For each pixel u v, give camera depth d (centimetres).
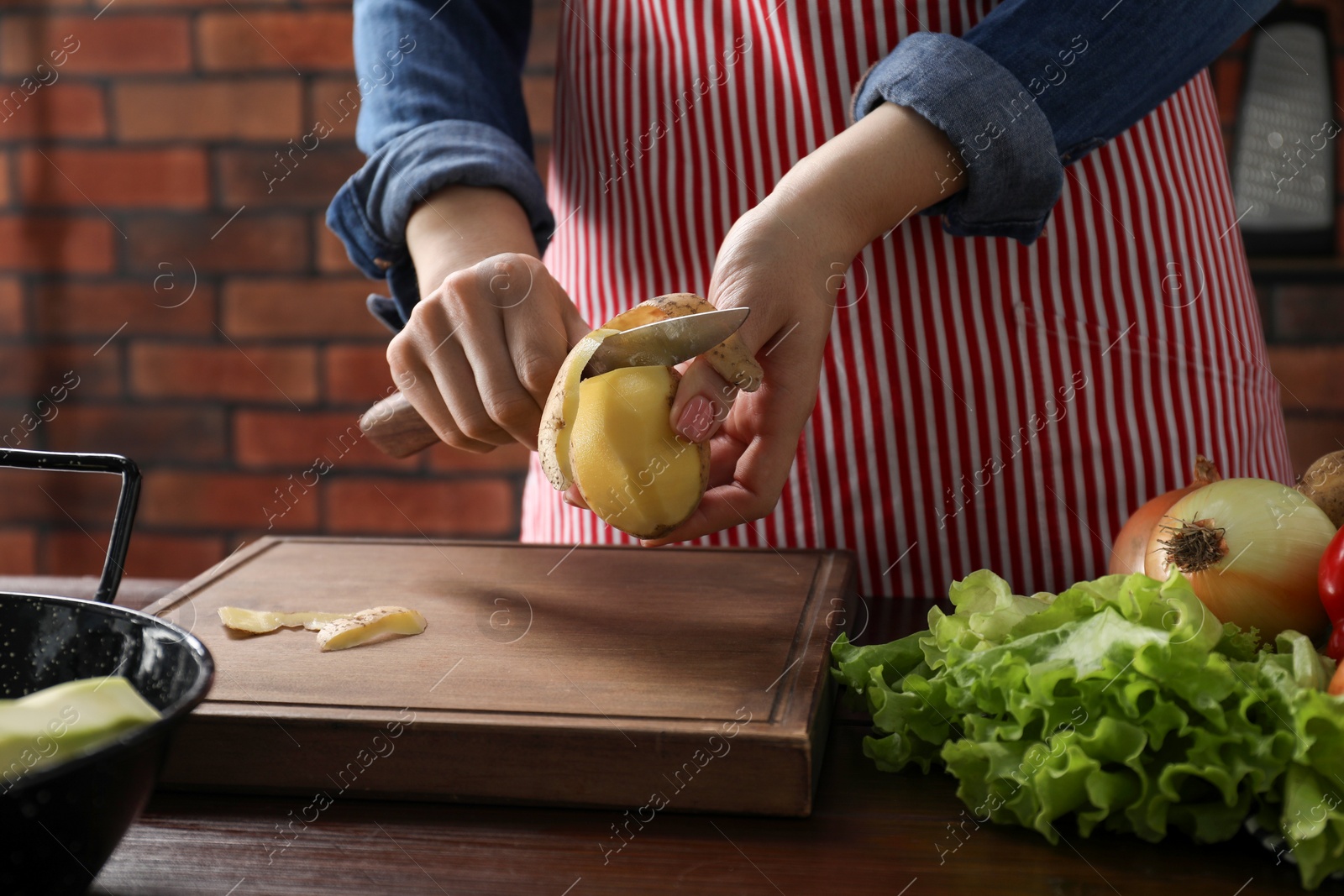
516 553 67
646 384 49
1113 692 39
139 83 143
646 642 52
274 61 141
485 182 66
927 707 44
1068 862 38
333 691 47
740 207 74
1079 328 71
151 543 151
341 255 144
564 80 81
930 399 72
